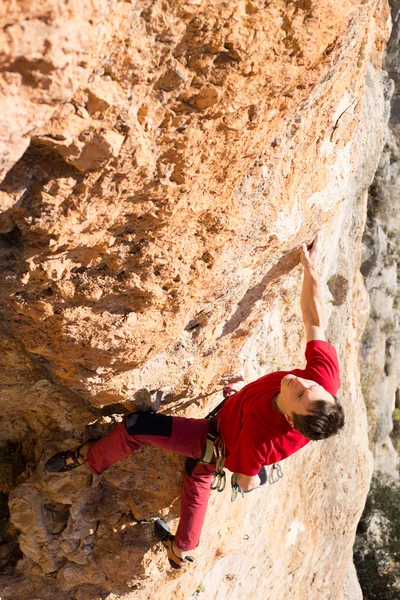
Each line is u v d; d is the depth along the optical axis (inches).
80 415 140.4
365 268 517.3
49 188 77.7
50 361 118.1
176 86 78.5
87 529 150.3
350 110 134.6
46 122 68.7
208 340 136.7
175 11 72.2
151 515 150.5
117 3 67.1
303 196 129.6
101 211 85.4
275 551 245.9
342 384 306.3
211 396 154.2
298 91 97.7
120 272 99.3
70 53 63.8
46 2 59.3
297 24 84.7
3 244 87.3
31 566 156.6
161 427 132.3
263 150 104.0
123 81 73.7
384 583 573.0
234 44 78.8
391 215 523.8
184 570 162.2
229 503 176.1
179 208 94.0
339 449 298.2
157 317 110.8
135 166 81.3
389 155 520.4
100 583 155.9
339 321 278.8
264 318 175.9
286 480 244.8
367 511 588.1
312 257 143.8
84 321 103.4
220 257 111.7
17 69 62.0
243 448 120.1
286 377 114.5
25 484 148.5
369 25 123.6
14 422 152.6
